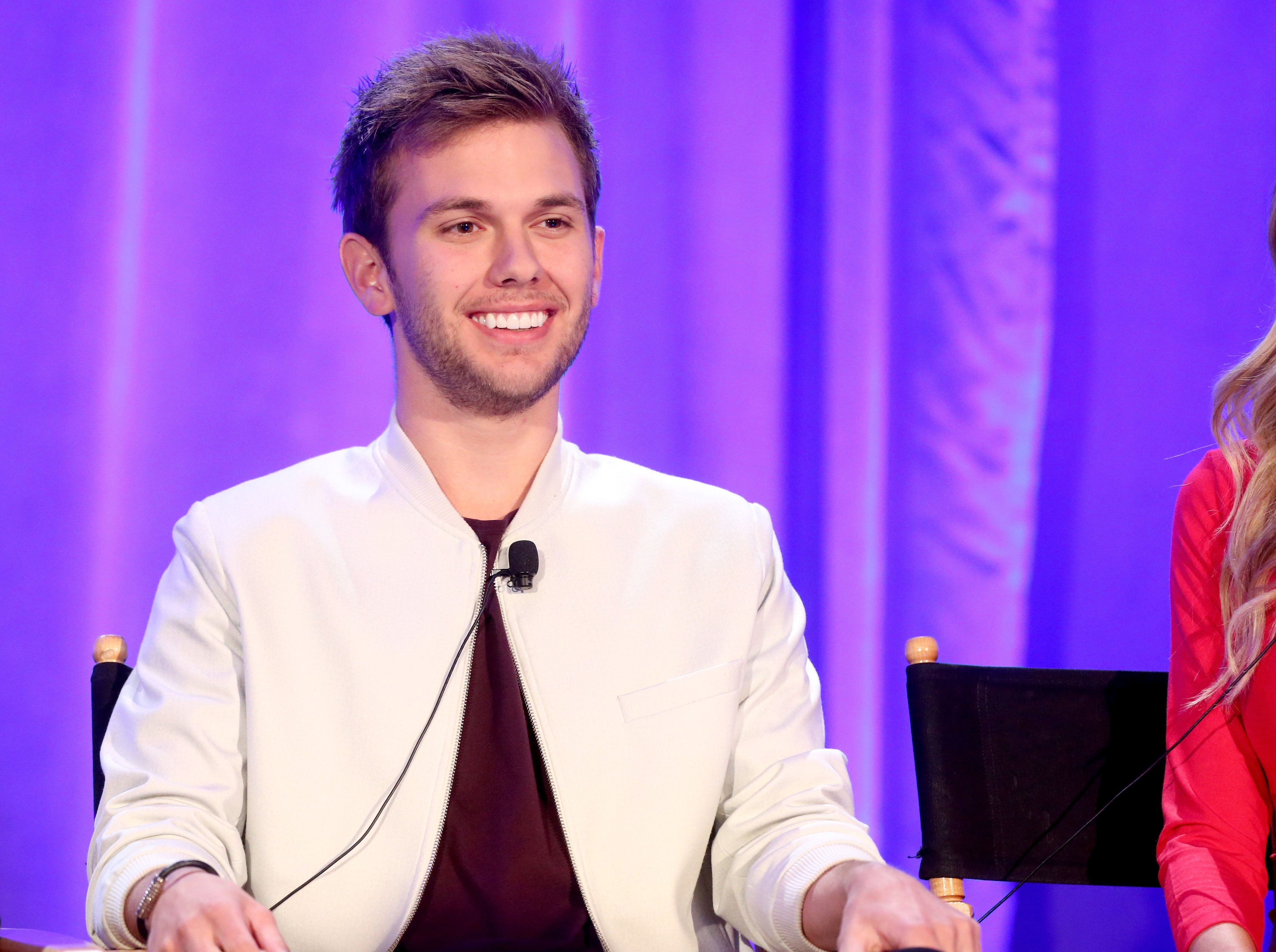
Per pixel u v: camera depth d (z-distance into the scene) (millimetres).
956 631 10289
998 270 10438
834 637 10094
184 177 9234
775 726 5980
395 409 6121
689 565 6035
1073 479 10359
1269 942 5777
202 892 4594
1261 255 10266
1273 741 5809
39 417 8961
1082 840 6293
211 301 9250
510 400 5734
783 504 10156
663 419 10039
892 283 10352
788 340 10211
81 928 8789
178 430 9148
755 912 5473
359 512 5906
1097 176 10469
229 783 5496
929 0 10484
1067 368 10414
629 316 10047
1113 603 10234
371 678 5586
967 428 10398
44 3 9078
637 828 5559
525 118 5703
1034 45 10500
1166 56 10461
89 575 8969
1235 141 10375
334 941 5336
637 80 10125
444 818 5465
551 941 5496
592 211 6141
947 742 6367
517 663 5727
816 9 10375
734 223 10188
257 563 5746
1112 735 6406
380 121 5844
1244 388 6418
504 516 6039
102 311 9070
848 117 10273
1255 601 5891
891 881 4762
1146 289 10375
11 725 8805
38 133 9031
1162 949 10070
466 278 5613
